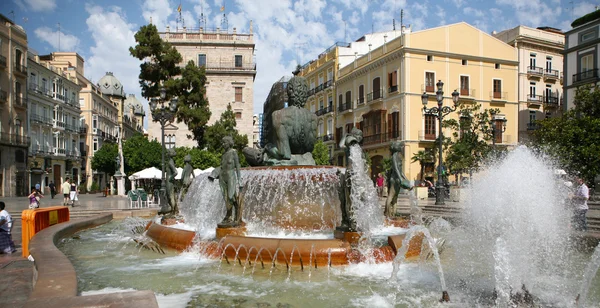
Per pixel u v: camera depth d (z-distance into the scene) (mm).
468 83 38500
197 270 6488
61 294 3852
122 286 5609
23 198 35844
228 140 7977
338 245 6531
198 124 34406
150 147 42344
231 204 7902
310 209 8523
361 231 7020
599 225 10578
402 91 36781
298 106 10203
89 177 59375
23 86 42219
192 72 34031
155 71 33844
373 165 40938
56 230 9000
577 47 33188
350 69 45062
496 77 39625
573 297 5035
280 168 8672
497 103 39500
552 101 42812
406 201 22734
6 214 8094
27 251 7805
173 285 5656
